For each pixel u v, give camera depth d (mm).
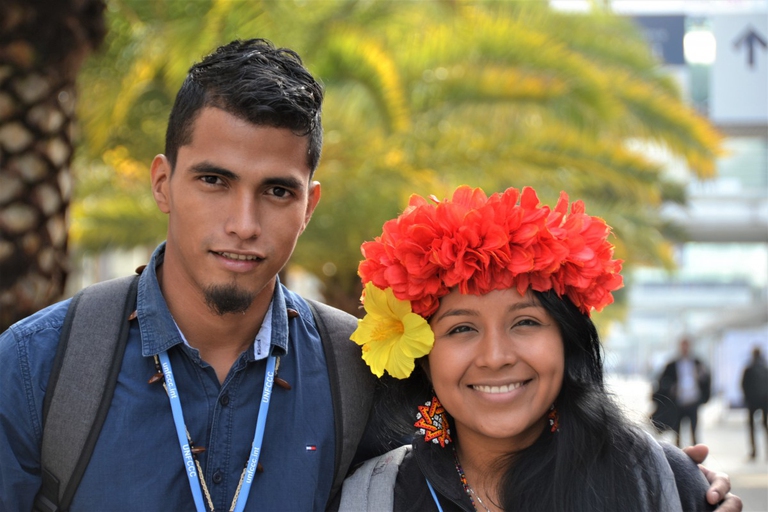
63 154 3721
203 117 1837
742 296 35969
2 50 3529
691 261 36156
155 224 6789
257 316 1979
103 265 16609
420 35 5875
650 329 48281
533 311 1947
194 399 1934
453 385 1957
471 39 5762
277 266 1903
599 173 6367
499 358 1897
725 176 24438
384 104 5461
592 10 8195
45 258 3617
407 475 2068
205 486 1879
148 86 5613
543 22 6766
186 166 1854
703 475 2092
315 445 1990
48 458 1832
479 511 2008
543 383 1939
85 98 5098
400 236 1974
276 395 2002
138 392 1892
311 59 5457
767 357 16969
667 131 7184
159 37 4863
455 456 2072
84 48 3719
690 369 10203
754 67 16891
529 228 1903
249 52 1928
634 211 9508
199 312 1935
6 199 3531
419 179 5742
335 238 6375
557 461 1974
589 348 2023
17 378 1839
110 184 7074
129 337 1952
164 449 1870
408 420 2143
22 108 3555
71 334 1901
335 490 2061
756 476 8945
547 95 5875
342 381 2088
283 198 1877
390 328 2043
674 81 9109
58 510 1838
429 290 1930
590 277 1943
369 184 5832
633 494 1943
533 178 6254
